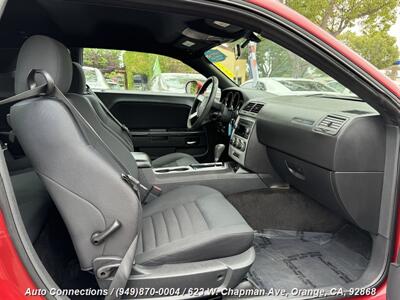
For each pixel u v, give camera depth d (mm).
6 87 1810
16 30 1911
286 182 1892
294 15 912
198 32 1942
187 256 1053
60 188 905
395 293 1067
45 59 929
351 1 9703
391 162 1136
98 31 2115
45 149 886
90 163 902
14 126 931
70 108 906
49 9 1671
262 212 1893
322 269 1587
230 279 1057
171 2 808
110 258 943
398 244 1123
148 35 2209
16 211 767
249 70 2426
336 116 1322
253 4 869
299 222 1898
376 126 1178
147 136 2693
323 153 1320
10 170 1626
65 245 1338
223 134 2506
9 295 748
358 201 1254
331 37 957
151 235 1192
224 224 1155
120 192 926
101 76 2791
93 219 923
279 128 1624
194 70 2680
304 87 2240
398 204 1118
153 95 2746
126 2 801
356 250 1725
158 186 1744
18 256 758
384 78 1009
